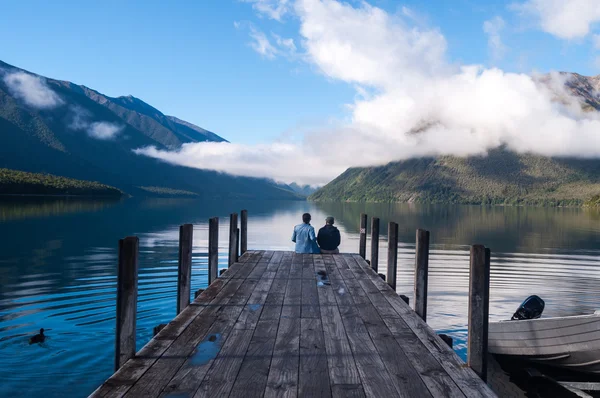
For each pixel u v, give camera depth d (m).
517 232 36.97
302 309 5.65
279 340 4.41
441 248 23.38
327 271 8.49
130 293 3.89
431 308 10.25
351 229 37.81
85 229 28.66
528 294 12.21
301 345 4.27
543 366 7.18
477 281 3.97
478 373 3.90
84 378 6.09
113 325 8.27
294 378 3.47
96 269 13.97
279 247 22.12
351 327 4.89
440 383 3.42
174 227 32.22
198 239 24.12
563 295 12.16
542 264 18.06
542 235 33.88
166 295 10.79
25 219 35.56
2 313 8.98
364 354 4.05
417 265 5.94
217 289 6.82
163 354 3.96
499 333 7.57
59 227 29.56
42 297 10.33
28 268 14.10
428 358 3.97
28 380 6.00
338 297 6.35
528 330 7.08
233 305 5.82
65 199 98.81
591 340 6.36
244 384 3.34
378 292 6.69
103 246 19.66
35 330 7.95
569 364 6.84
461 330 8.62
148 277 13.04
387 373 3.61
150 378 3.42
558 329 6.71
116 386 3.27
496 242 27.86
